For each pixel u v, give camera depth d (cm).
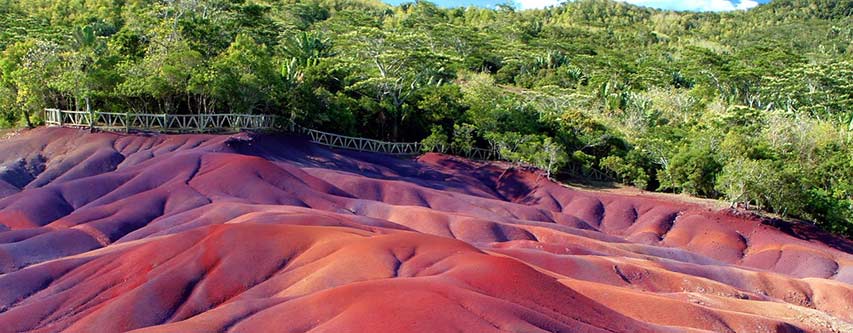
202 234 2978
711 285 3488
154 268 2803
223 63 5466
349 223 3575
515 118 6912
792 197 5262
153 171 4484
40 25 8712
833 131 6938
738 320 2725
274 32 8562
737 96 9581
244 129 5647
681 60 11612
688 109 8688
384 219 4397
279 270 2761
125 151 5006
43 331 2444
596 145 7050
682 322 2655
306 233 2972
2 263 3136
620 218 5541
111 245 3444
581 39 14488
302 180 4831
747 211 5316
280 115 6278
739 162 5434
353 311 2095
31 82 5241
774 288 3859
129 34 6253
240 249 2803
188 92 5447
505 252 3494
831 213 5369
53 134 5191
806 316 3067
